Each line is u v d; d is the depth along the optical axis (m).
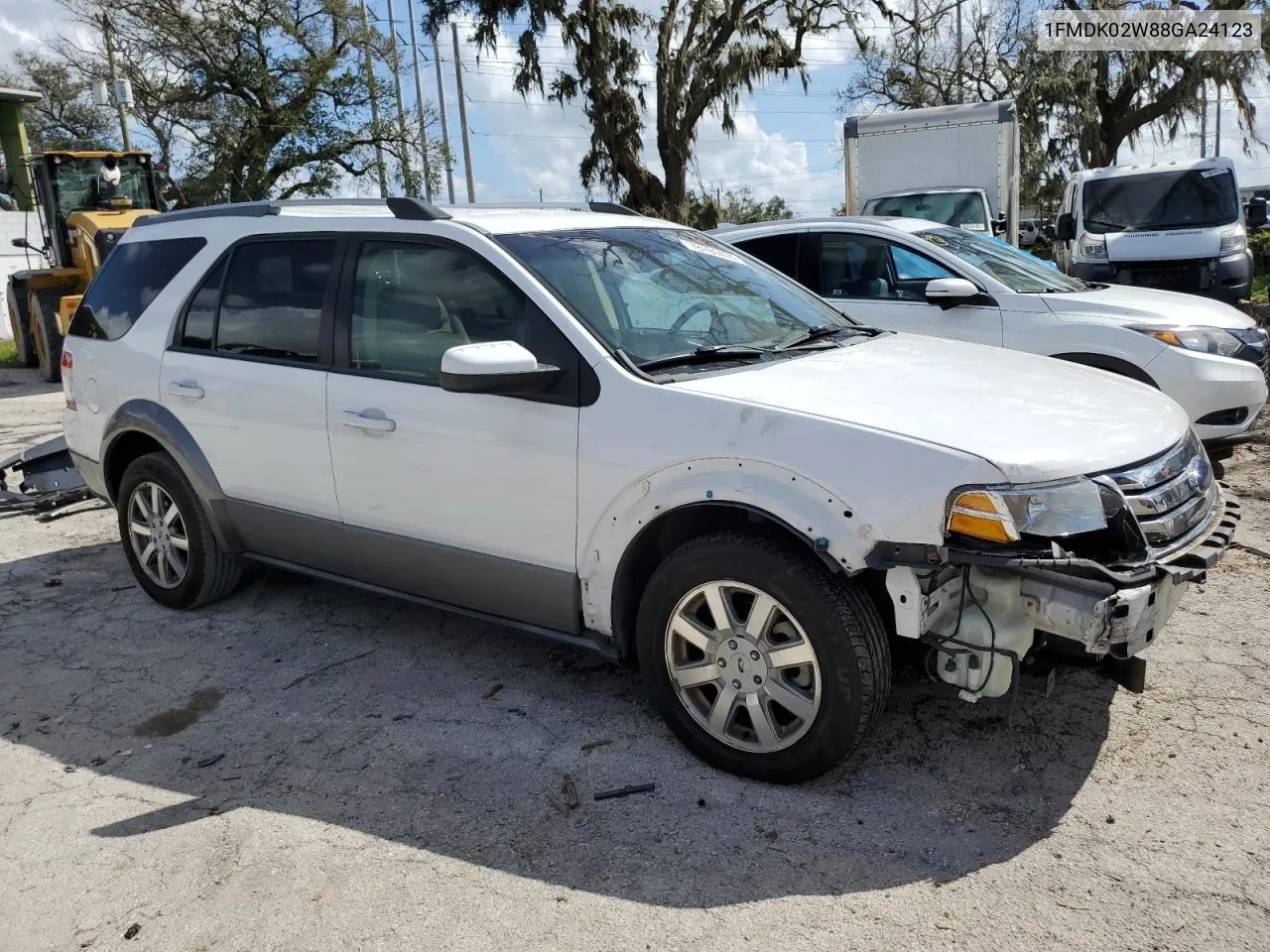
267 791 3.40
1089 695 3.75
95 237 13.69
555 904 2.75
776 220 7.77
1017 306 6.54
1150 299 6.59
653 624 3.40
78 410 5.29
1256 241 21.34
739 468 3.13
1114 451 3.06
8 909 2.85
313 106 28.44
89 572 5.74
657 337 3.68
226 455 4.54
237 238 4.61
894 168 15.06
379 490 4.01
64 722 3.98
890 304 7.01
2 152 30.80
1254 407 6.14
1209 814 3.01
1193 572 2.98
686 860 2.92
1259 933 2.52
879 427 3.02
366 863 2.98
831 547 2.96
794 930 2.60
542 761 3.50
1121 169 13.16
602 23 25.05
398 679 4.20
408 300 3.95
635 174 25.88
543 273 3.71
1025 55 28.62
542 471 3.54
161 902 2.85
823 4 25.22
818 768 3.16
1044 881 2.76
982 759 3.37
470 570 3.83
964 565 3.01
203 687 4.22
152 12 26.86
